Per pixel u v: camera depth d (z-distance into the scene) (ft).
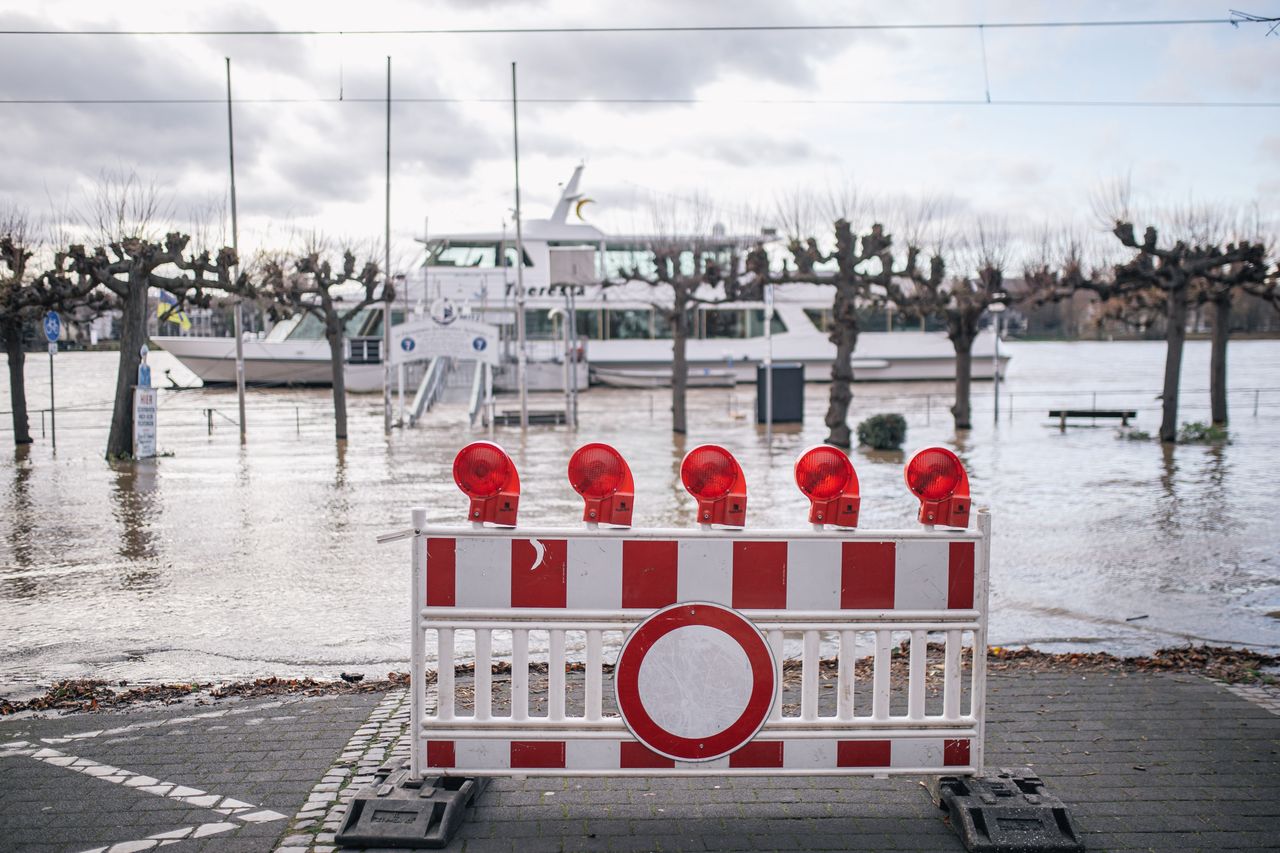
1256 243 91.30
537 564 14.42
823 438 96.78
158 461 75.87
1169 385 90.22
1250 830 14.79
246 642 28.40
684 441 92.84
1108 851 14.08
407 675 23.52
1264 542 44.37
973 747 14.88
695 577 14.44
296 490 60.64
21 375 86.53
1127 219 92.38
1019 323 212.84
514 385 167.94
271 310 103.30
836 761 14.71
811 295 192.85
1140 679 22.86
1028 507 54.39
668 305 185.37
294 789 16.16
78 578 36.65
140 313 76.74
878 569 14.62
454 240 177.27
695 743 14.48
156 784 16.43
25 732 19.25
